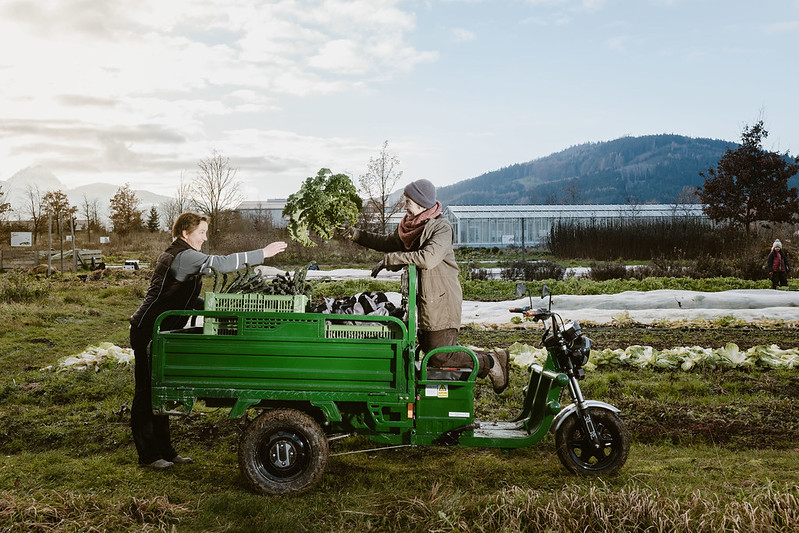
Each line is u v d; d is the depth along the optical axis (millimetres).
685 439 5707
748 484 4520
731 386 7387
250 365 4555
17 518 3922
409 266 4570
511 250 42812
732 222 33562
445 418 4645
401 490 4590
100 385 7344
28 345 10398
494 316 13695
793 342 10391
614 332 11695
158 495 4449
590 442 4738
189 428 5953
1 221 45031
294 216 5219
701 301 14734
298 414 4465
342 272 25984
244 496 4422
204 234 5102
